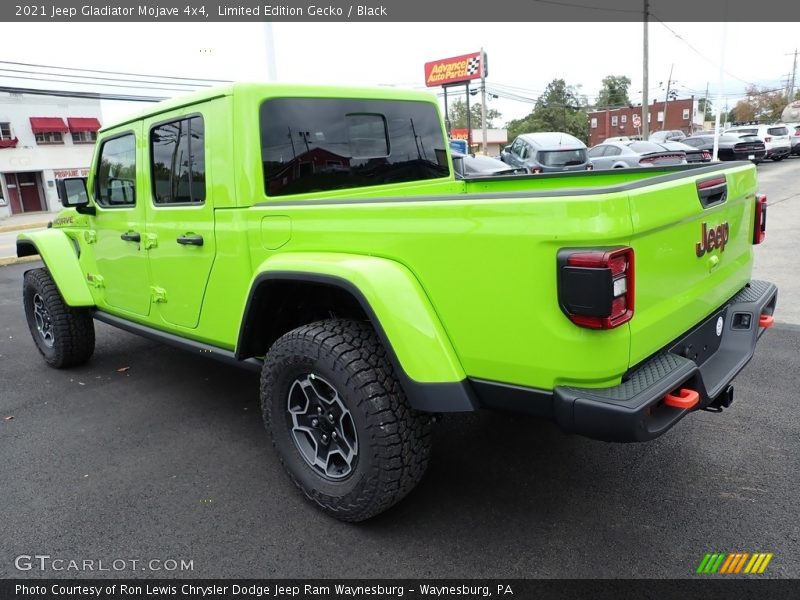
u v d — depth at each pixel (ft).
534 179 13.47
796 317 17.66
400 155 12.50
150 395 14.51
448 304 7.59
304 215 8.91
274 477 10.52
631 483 9.78
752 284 11.14
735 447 10.71
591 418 6.67
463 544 8.48
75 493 10.23
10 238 65.10
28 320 17.07
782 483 9.55
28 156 119.65
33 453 11.75
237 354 10.04
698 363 8.89
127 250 12.72
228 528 9.08
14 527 9.32
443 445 11.27
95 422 13.08
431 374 7.61
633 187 6.70
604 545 8.32
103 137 13.03
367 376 8.04
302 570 8.12
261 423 12.73
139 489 10.27
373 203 8.09
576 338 6.63
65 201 13.29
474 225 7.12
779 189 48.93
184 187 10.87
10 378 16.12
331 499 8.78
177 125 10.75
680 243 7.77
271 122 9.84
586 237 6.32
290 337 8.71
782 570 7.72
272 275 8.86
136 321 13.29
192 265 10.93
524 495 9.59
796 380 13.35
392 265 7.93
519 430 11.76
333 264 8.16
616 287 6.42
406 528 8.89
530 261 6.75
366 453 8.16
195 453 11.49
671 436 11.19
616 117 255.70
